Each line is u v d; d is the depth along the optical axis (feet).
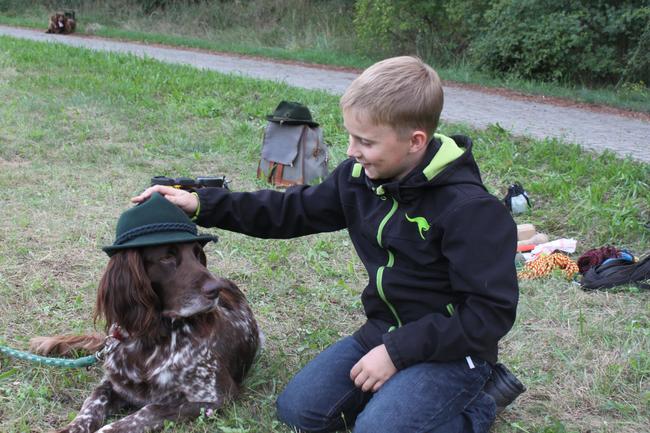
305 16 80.79
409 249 9.32
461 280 8.84
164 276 9.50
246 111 33.01
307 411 9.95
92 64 46.11
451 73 54.65
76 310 13.75
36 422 10.21
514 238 8.98
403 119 8.73
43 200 19.67
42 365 11.55
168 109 33.04
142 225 9.32
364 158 9.14
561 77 52.70
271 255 16.79
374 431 9.04
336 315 14.38
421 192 9.19
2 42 56.44
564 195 21.31
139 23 89.86
